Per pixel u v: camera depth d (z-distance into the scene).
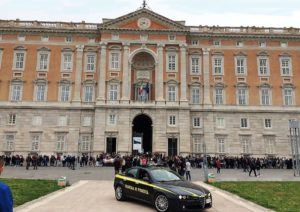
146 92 69.12
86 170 48.72
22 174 39.88
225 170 53.38
